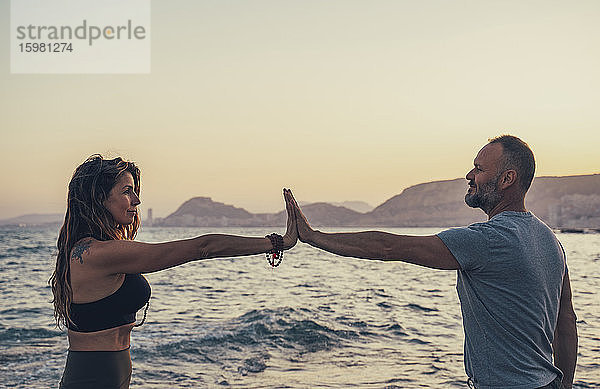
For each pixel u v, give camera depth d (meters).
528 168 2.91
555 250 2.89
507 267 2.71
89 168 3.09
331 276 25.00
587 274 24.27
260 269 29.94
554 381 2.86
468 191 3.12
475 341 2.86
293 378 7.04
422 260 2.69
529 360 2.78
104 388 3.00
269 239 2.90
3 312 12.76
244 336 9.59
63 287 2.99
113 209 3.12
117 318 3.04
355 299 15.59
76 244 3.00
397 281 22.31
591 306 13.51
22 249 41.59
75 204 3.04
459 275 2.95
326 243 2.82
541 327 2.80
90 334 3.00
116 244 2.91
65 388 3.01
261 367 7.63
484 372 2.82
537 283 2.75
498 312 2.75
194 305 14.28
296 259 40.22
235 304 14.50
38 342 9.26
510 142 2.94
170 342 9.04
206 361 7.98
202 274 26.12
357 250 2.73
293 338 9.52
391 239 2.71
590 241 88.38
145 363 7.79
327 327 10.34
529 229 2.83
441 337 9.70
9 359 8.00
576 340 3.07
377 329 10.43
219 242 2.87
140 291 3.11
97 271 2.92
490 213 3.03
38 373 7.25
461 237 2.72
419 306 13.89
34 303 14.30
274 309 12.60
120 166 3.16
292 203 2.94
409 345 9.02
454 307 13.73
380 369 7.46
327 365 7.73
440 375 7.09
